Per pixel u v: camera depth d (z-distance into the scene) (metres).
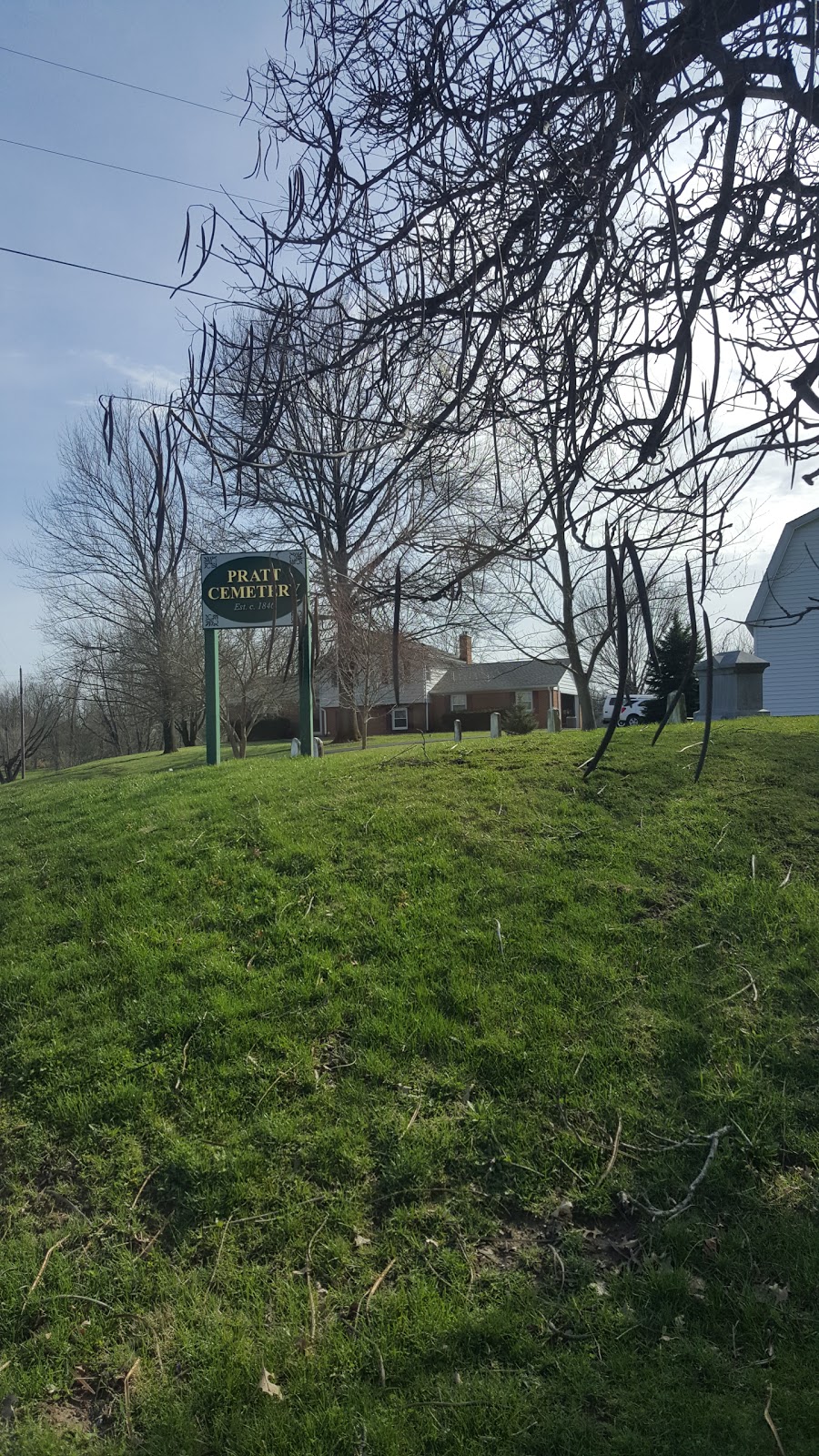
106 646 33.69
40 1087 4.98
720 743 9.27
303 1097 4.78
